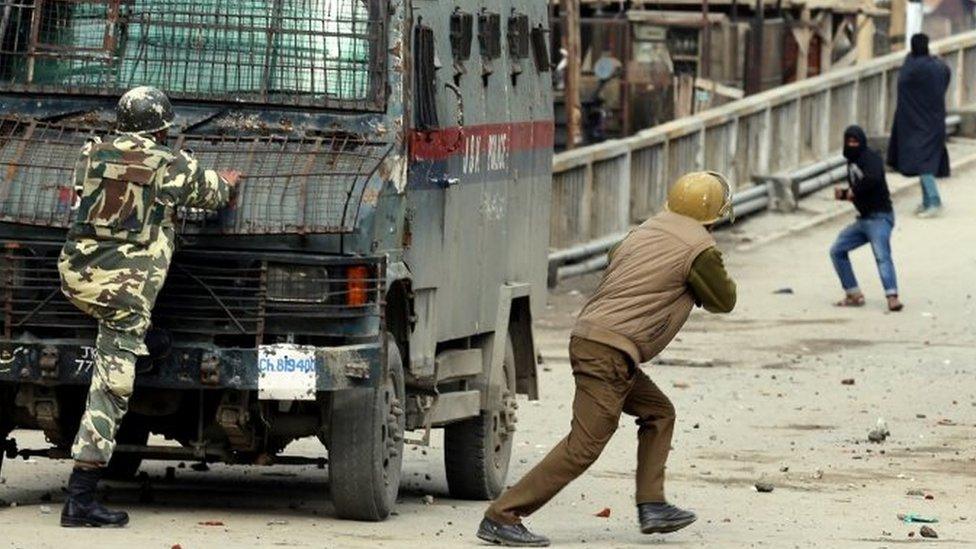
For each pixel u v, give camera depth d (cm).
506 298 3372
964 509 3200
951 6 12638
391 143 2753
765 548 2688
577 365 2612
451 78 3066
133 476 3266
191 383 2627
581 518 3016
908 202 7525
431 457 3891
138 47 2828
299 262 2652
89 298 2573
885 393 4734
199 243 2648
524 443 3978
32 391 2748
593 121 8088
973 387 4844
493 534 2620
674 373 5034
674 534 2814
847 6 8475
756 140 7531
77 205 2612
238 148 2731
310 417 2794
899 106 7281
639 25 8131
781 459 3791
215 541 2516
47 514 2761
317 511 2939
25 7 2850
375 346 2652
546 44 3631
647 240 2633
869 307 6072
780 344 5497
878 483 3509
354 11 2791
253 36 2805
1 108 2825
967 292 6250
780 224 7294
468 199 3177
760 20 8000
